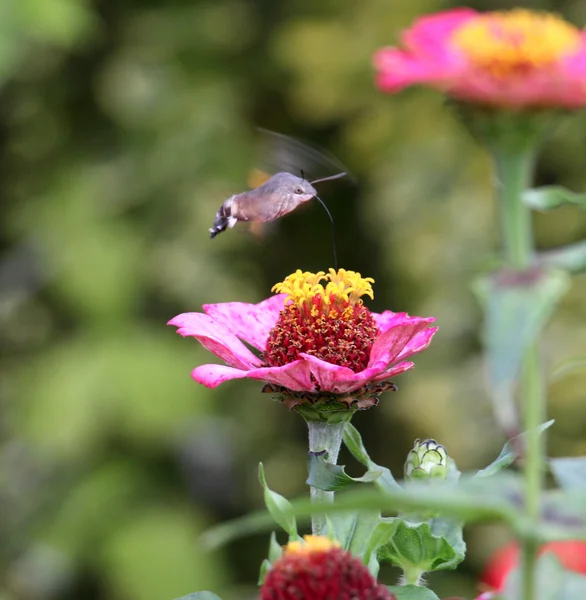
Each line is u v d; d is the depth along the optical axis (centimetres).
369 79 1224
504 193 197
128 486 1170
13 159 1285
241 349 326
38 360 1191
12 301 1227
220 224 355
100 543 1146
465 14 208
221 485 1227
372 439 1262
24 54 1168
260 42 1303
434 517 290
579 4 1181
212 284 1212
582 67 179
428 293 1151
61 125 1289
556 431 1101
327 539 250
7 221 1254
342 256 1355
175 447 1197
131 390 1141
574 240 1164
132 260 1190
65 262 1188
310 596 233
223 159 1227
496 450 1105
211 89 1267
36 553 1148
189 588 1116
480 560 1063
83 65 1290
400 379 1163
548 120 191
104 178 1240
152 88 1273
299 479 1252
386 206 1176
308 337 323
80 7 1137
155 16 1310
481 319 1127
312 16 1280
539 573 214
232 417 1248
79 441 1147
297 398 302
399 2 1233
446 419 1121
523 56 181
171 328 1205
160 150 1239
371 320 333
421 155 1179
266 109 1328
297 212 1333
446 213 1154
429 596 268
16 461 1193
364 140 1220
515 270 191
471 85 182
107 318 1181
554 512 196
